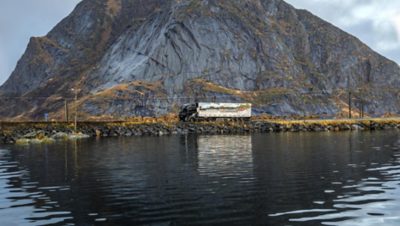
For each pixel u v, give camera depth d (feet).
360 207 86.63
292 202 91.86
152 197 98.89
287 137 318.04
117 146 251.39
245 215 82.07
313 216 80.79
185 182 118.21
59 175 135.95
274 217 80.43
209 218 80.43
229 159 172.86
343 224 75.87
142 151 216.54
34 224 78.84
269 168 143.64
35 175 136.87
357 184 110.83
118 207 89.92
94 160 177.37
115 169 148.25
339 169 139.03
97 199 98.02
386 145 233.55
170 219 80.18
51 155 202.49
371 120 477.77
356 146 228.84
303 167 145.18
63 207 90.94
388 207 86.28
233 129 414.00
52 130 355.97
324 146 231.50
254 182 116.16
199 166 152.35
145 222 78.54
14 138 313.32
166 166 154.10
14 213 86.89
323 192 101.45
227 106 463.42
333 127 437.99
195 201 94.02
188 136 347.56
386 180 116.06
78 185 116.88
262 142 268.62
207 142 274.36
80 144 272.31
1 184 120.26
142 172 139.54
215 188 108.58
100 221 79.82
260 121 457.68
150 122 420.77
